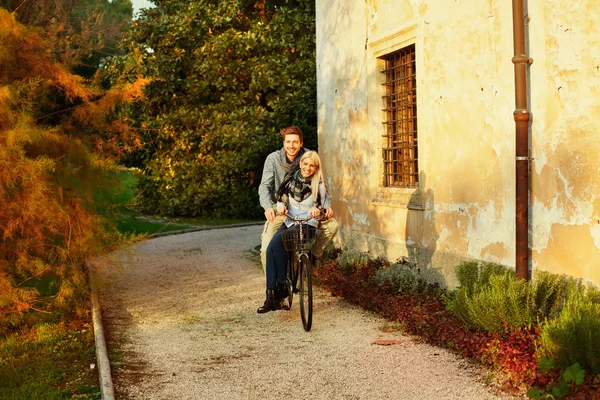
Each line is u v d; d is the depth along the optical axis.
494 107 6.44
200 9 19.06
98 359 5.44
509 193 6.24
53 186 6.66
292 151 6.65
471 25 6.79
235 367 5.30
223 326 6.80
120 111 8.45
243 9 19.41
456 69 7.10
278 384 4.84
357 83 9.69
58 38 8.32
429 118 7.70
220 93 19.16
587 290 4.90
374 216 9.29
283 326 6.69
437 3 7.44
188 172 18.80
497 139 6.41
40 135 6.25
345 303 7.67
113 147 7.75
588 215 5.19
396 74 8.90
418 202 8.02
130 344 6.16
